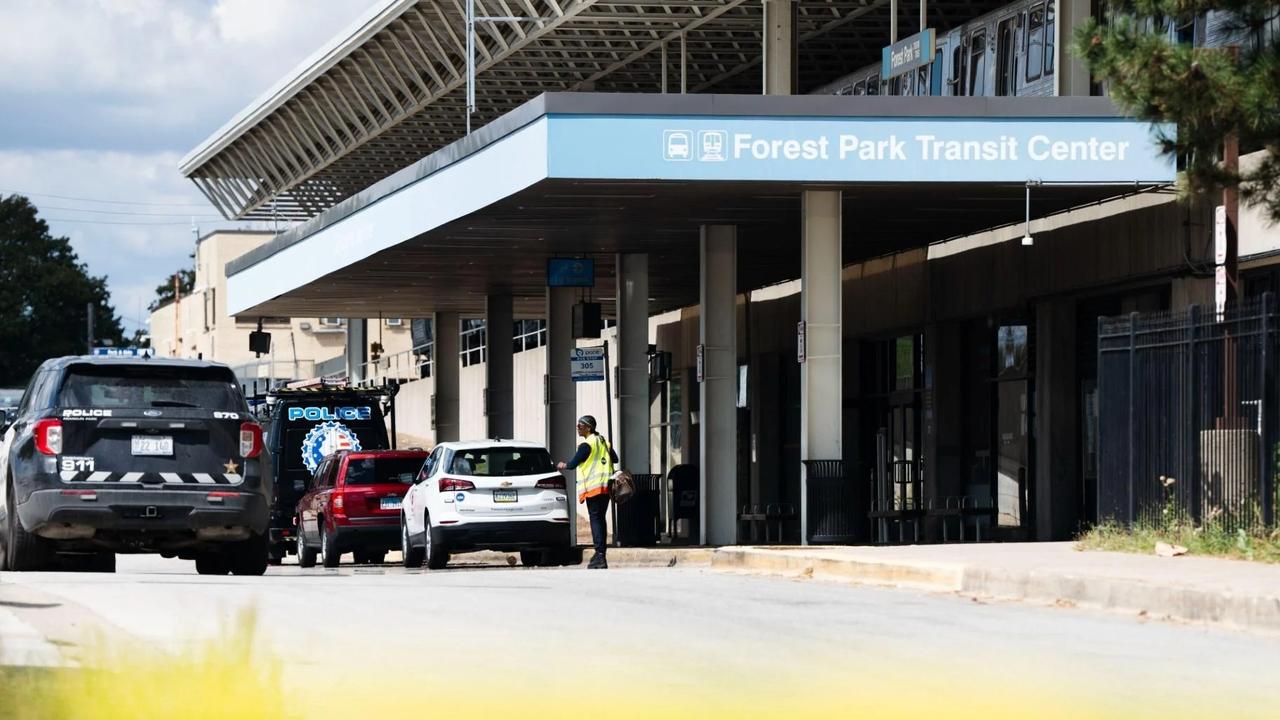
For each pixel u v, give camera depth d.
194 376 41.88
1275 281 51.62
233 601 31.80
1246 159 50.25
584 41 96.31
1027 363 66.25
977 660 23.88
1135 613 31.89
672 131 53.53
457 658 23.25
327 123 127.44
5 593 32.09
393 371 160.88
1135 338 46.28
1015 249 65.75
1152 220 56.72
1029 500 66.12
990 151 53.66
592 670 22.16
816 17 87.19
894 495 78.50
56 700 15.81
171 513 40.84
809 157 53.72
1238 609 29.77
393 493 65.06
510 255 74.56
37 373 43.47
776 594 36.56
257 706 15.32
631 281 73.94
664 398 101.19
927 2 85.62
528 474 57.31
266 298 89.88
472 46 79.44
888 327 76.19
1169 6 37.78
